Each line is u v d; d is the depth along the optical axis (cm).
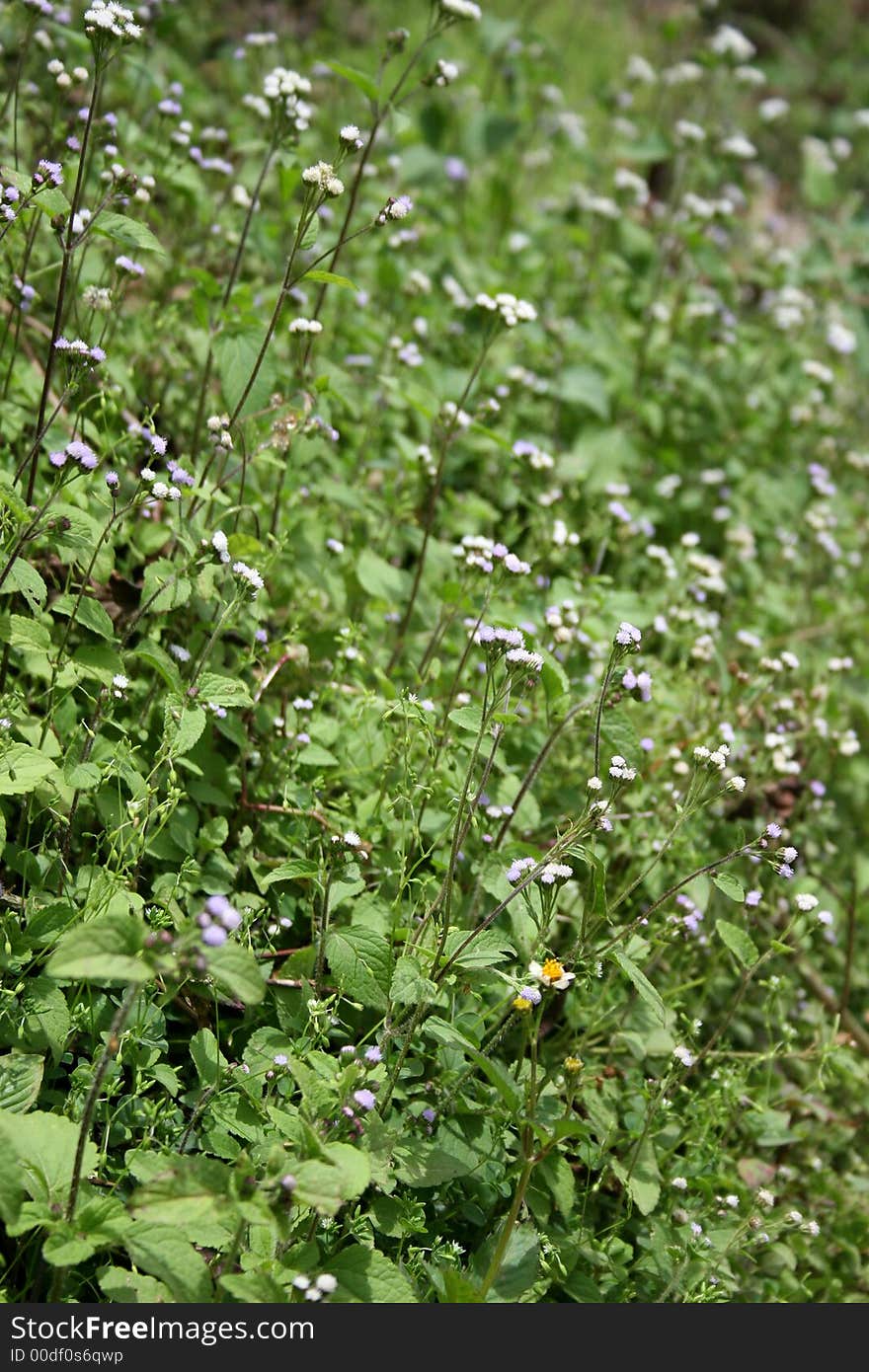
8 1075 319
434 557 553
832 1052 444
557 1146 367
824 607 657
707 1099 420
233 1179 281
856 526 793
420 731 415
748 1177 420
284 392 523
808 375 755
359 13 1027
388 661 493
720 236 933
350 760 448
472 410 625
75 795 377
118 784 384
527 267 797
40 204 374
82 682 419
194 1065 369
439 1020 344
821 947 536
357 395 586
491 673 361
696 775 384
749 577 686
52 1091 341
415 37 1005
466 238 834
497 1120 362
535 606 511
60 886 368
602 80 1061
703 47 1127
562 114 984
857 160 1147
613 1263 371
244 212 644
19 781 346
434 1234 357
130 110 673
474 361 692
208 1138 342
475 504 554
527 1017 333
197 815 400
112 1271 299
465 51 1047
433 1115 358
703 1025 481
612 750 401
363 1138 326
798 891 500
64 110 593
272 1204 285
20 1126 301
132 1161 317
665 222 861
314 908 401
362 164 490
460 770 439
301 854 417
